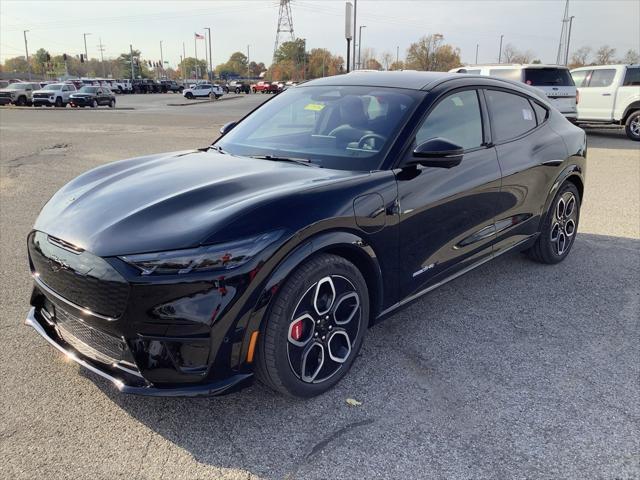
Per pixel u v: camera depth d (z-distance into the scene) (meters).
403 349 3.38
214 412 2.73
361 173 3.00
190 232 2.37
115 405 2.77
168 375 2.37
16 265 4.70
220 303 2.32
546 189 4.46
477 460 2.40
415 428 2.62
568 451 2.46
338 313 2.84
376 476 2.30
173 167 3.27
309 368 2.76
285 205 2.54
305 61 99.62
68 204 2.88
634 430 2.61
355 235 2.78
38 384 2.93
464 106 3.67
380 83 3.76
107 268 2.34
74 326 2.67
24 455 2.40
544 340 3.51
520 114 4.26
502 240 4.07
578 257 5.14
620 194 7.85
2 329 3.52
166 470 2.33
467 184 3.51
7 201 7.21
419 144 3.23
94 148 12.67
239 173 3.02
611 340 3.52
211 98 55.00
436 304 4.07
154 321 2.31
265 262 2.39
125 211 2.62
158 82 77.69
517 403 2.82
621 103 14.58
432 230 3.29
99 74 147.12
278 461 2.39
